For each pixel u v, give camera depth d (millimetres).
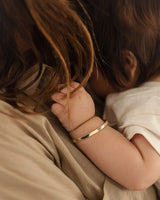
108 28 413
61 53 362
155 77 453
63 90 380
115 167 386
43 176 342
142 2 408
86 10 408
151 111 415
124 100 437
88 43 368
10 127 337
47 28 340
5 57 357
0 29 338
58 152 374
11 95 359
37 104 367
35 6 330
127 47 423
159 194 491
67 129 389
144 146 396
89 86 454
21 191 329
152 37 427
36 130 357
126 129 408
